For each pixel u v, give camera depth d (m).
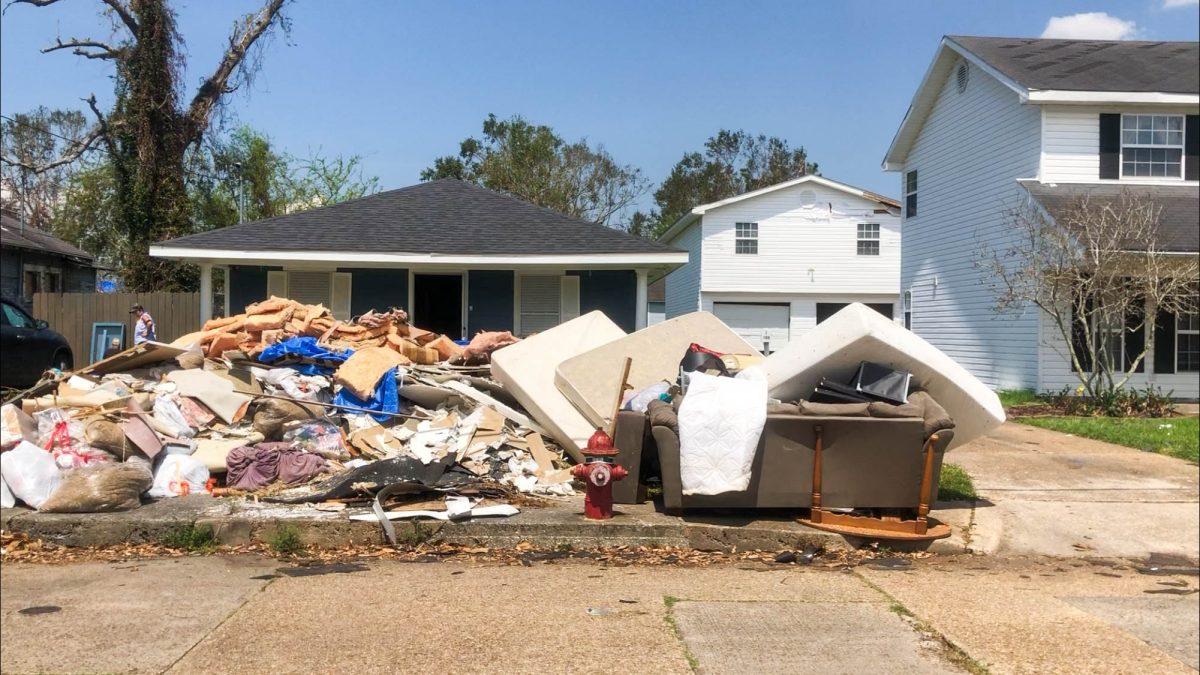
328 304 15.90
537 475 8.27
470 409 9.30
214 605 5.29
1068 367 17.52
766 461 6.98
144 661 4.40
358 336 11.32
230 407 8.71
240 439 8.48
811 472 7.00
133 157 23.95
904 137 23.72
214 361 9.80
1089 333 17.00
